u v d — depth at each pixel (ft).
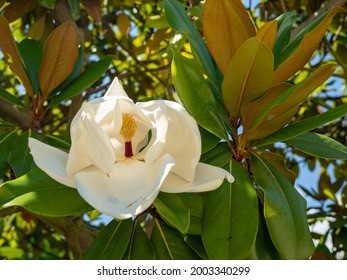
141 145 2.70
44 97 3.47
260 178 2.89
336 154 3.00
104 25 4.83
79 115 2.44
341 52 4.96
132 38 5.60
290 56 2.90
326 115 2.84
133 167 2.52
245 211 2.79
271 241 2.94
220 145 2.99
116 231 2.86
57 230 4.06
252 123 2.82
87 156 2.48
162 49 5.01
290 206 2.84
